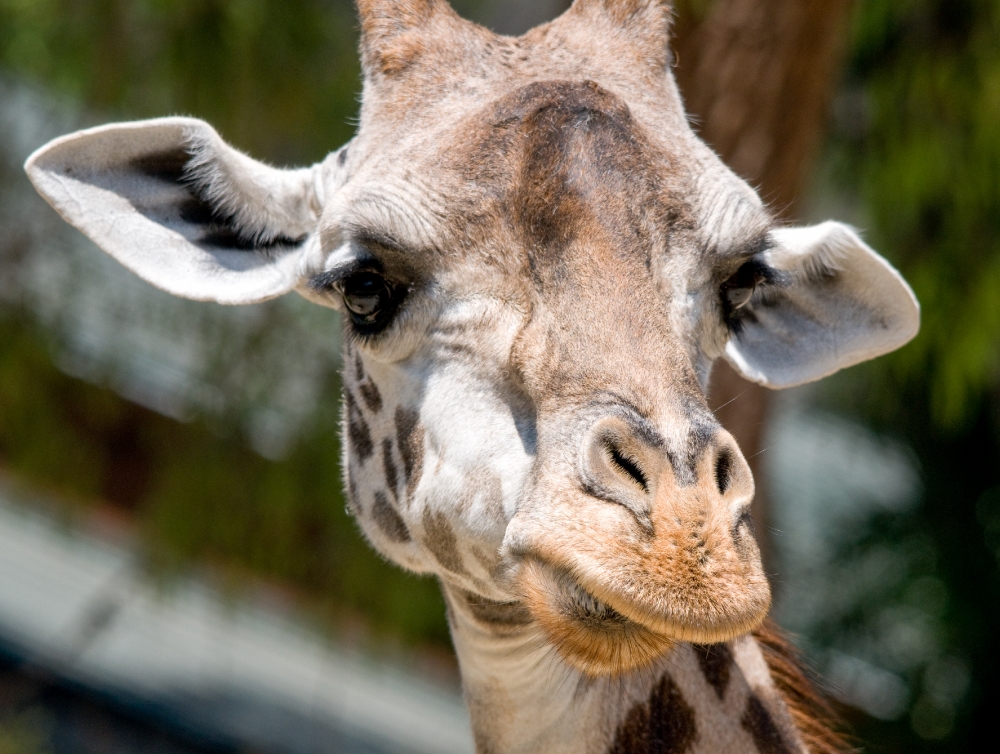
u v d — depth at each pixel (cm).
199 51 1988
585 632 709
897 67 2398
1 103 2291
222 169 967
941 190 2383
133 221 955
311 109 2097
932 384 2538
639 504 682
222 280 969
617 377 725
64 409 2280
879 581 2983
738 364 1014
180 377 2370
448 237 806
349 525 2189
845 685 2912
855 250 988
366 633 2308
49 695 2833
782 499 3116
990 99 2341
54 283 2231
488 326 796
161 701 2839
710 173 851
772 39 1561
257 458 2153
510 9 3262
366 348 862
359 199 838
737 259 839
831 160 2578
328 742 2894
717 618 660
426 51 905
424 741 3033
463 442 805
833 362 1029
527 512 718
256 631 3303
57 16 2047
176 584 2253
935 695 2938
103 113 2062
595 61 905
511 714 921
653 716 870
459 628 943
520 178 789
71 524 2359
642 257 769
